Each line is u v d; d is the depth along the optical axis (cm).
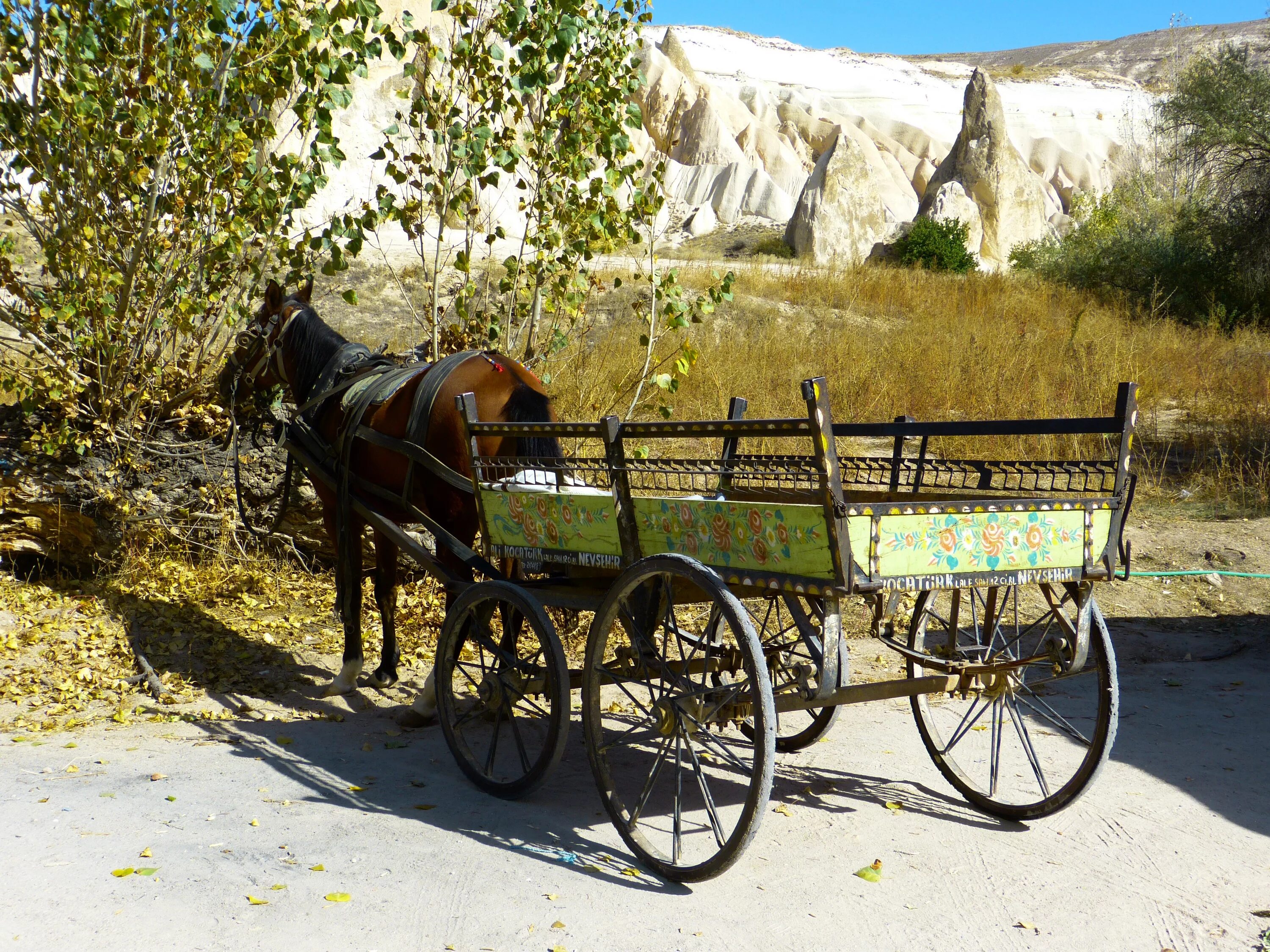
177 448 751
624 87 752
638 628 395
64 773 461
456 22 748
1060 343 1593
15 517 728
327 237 701
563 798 454
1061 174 6228
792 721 554
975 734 538
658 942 334
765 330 1608
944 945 336
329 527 595
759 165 4953
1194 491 1017
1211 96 2555
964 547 360
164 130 677
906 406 1284
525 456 464
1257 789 465
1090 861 397
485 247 1953
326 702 576
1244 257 2273
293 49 665
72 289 710
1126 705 579
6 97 703
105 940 324
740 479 523
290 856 386
